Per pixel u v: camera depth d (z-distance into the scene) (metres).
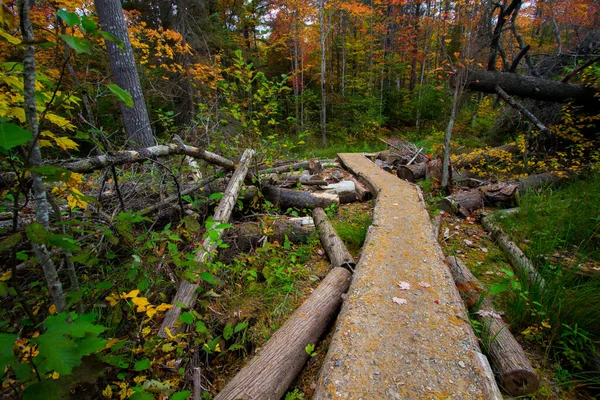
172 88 10.46
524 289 2.67
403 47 18.02
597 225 3.44
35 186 1.17
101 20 5.57
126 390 1.48
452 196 4.99
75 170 2.24
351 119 14.97
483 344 2.19
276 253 3.51
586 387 2.01
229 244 3.49
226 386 1.85
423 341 2.03
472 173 6.52
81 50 0.96
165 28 11.52
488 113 10.38
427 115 15.75
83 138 1.57
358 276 2.73
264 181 4.85
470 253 3.71
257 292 2.89
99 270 2.56
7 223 2.45
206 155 3.78
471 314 2.54
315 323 2.39
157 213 3.56
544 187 5.28
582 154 5.95
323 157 11.02
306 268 3.40
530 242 3.58
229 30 14.52
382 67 16.17
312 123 15.23
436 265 2.89
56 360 0.77
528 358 2.21
